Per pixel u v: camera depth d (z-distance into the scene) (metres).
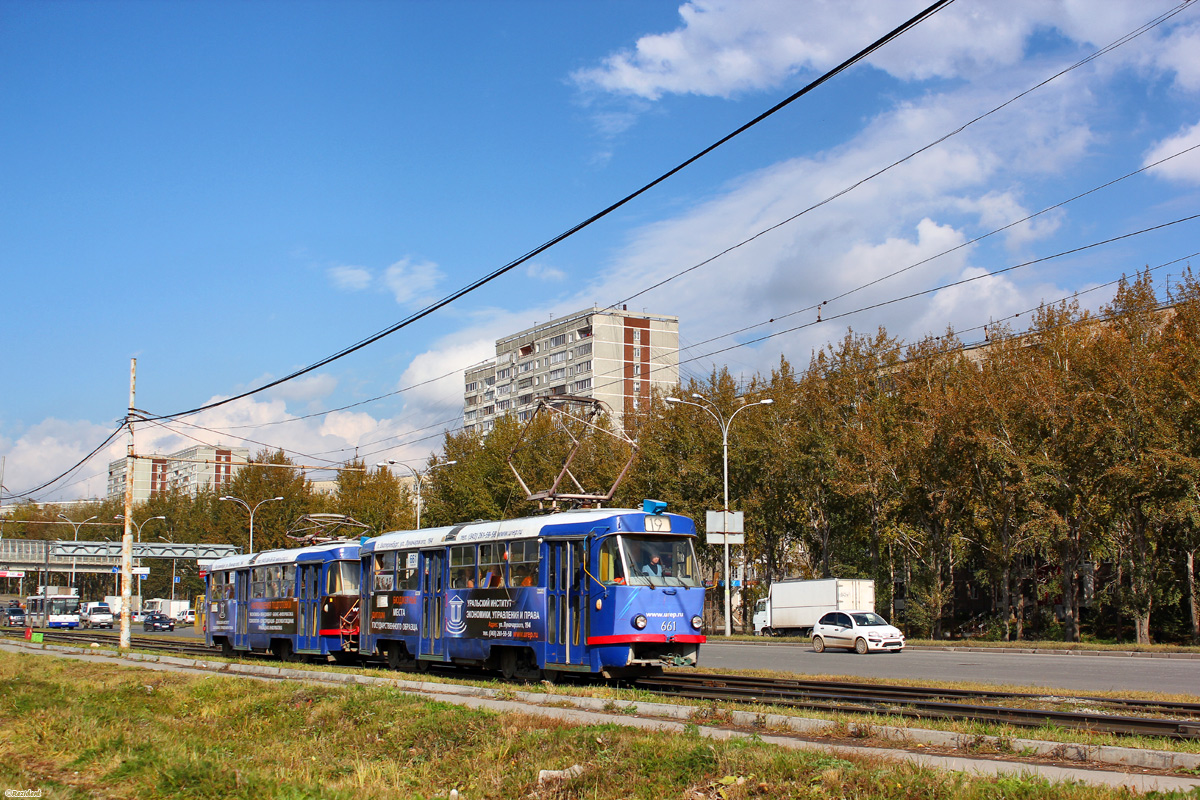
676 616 20.75
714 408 59.50
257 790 11.00
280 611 33.28
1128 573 49.22
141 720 17.38
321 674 24.59
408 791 11.47
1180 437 41.16
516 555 23.02
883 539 56.12
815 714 14.08
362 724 15.75
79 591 130.88
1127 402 42.66
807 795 9.40
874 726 12.73
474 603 24.19
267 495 86.62
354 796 10.84
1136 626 45.19
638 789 10.53
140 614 92.19
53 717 17.03
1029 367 47.09
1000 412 46.94
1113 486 43.56
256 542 86.69
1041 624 53.66
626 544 20.73
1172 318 43.91
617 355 121.00
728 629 48.84
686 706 15.09
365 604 29.12
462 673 26.34
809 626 51.56
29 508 138.50
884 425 53.81
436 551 26.06
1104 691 19.62
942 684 20.59
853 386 56.22
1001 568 54.28
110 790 11.45
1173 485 40.59
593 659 20.36
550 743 12.67
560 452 65.94
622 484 60.72
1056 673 25.72
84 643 46.78
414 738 14.33
